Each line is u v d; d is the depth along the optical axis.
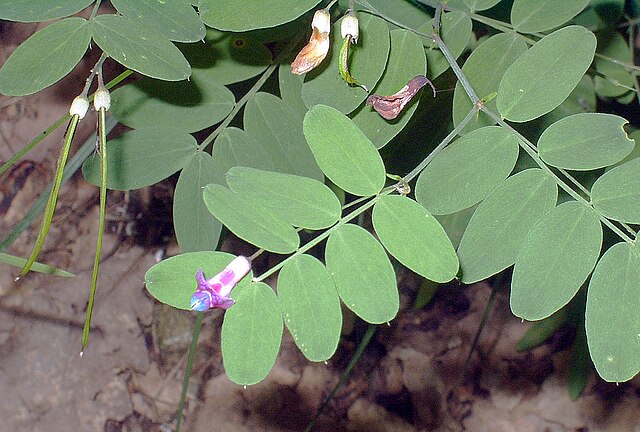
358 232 0.30
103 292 0.65
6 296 0.62
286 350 0.68
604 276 0.30
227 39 0.38
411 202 0.31
